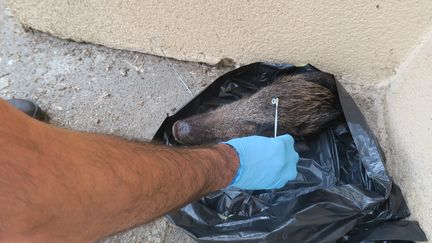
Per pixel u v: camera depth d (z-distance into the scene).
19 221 0.27
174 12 0.65
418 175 0.57
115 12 0.69
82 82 0.75
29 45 0.78
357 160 0.61
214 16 0.64
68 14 0.72
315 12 0.58
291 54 0.67
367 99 0.69
